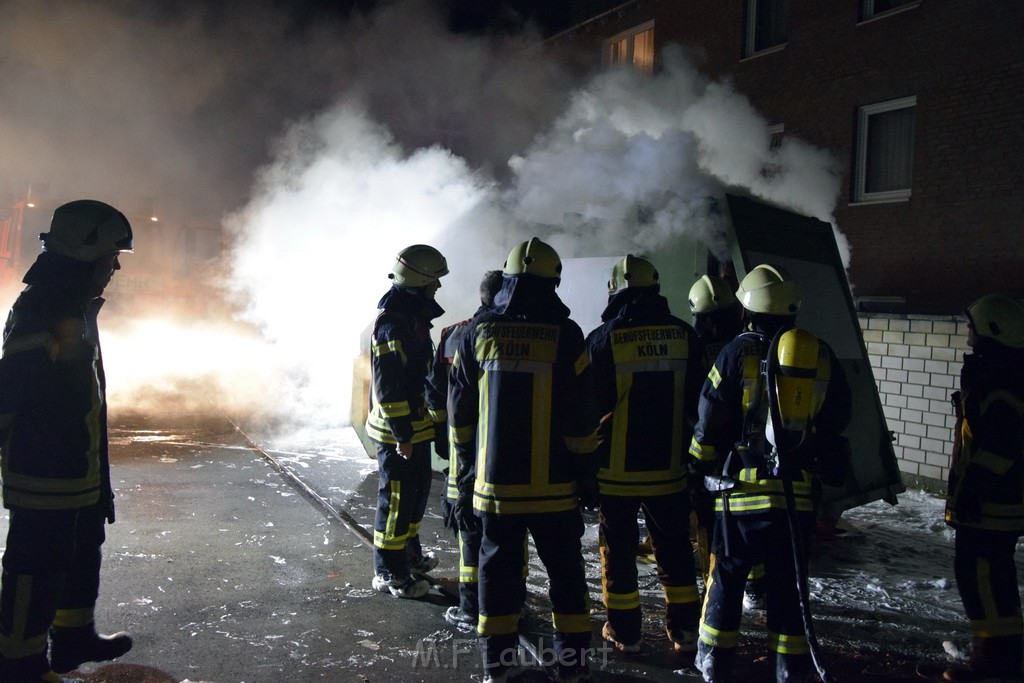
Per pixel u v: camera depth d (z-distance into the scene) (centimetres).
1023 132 885
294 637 355
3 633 268
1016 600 323
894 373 701
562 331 310
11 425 265
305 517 539
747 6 1213
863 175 1066
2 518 490
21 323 266
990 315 323
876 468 512
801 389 298
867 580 453
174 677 313
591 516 577
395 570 406
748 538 308
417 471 413
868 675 339
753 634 381
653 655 354
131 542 471
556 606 314
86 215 278
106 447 309
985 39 921
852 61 1063
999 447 316
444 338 394
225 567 438
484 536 313
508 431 305
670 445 349
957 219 949
